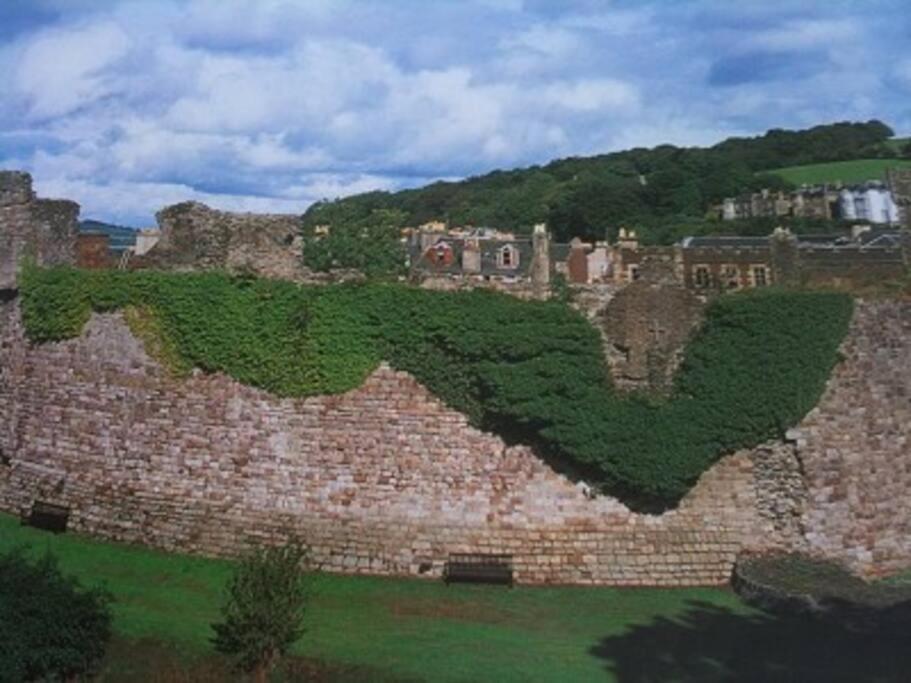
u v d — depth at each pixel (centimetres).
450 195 13188
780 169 11456
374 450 2205
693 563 2170
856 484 2236
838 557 2191
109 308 2422
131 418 2350
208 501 2247
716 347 2236
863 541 2217
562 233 10069
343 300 2250
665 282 2295
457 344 2186
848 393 2270
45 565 1702
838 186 9569
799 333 2236
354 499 2192
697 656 1744
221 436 2264
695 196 10356
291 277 2500
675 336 2278
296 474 2214
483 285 2380
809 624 1920
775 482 2220
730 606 2031
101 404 2397
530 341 2175
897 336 2350
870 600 1984
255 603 1611
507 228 10331
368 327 2236
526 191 11594
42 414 2489
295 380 2236
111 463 2359
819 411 2239
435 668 1659
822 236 7006
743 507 2222
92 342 2438
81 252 3078
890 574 2219
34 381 2522
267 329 2255
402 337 2219
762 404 2208
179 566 2136
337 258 5844
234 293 2291
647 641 1823
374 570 2133
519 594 2075
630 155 12262
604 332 2273
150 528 2250
